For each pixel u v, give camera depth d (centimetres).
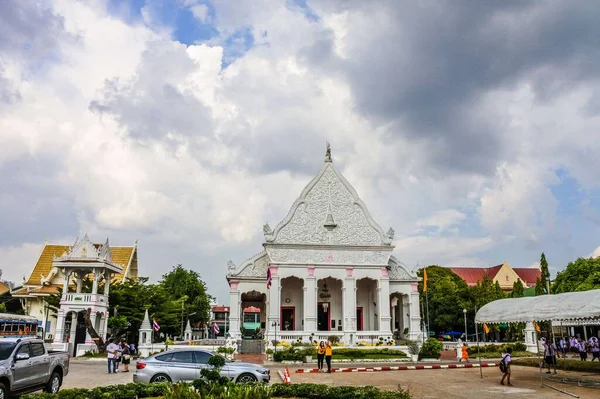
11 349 1764
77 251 4597
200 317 8644
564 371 3117
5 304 6431
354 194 5444
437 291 7338
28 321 5206
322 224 5325
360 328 5553
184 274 8769
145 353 4084
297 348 4069
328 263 5169
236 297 5294
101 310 4578
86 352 4197
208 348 3916
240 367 2056
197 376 2008
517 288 6944
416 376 2855
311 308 5038
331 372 3120
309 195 5419
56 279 6184
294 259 5144
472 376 2848
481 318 2759
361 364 3766
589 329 6181
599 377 2731
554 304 2336
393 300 6000
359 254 5250
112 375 2844
